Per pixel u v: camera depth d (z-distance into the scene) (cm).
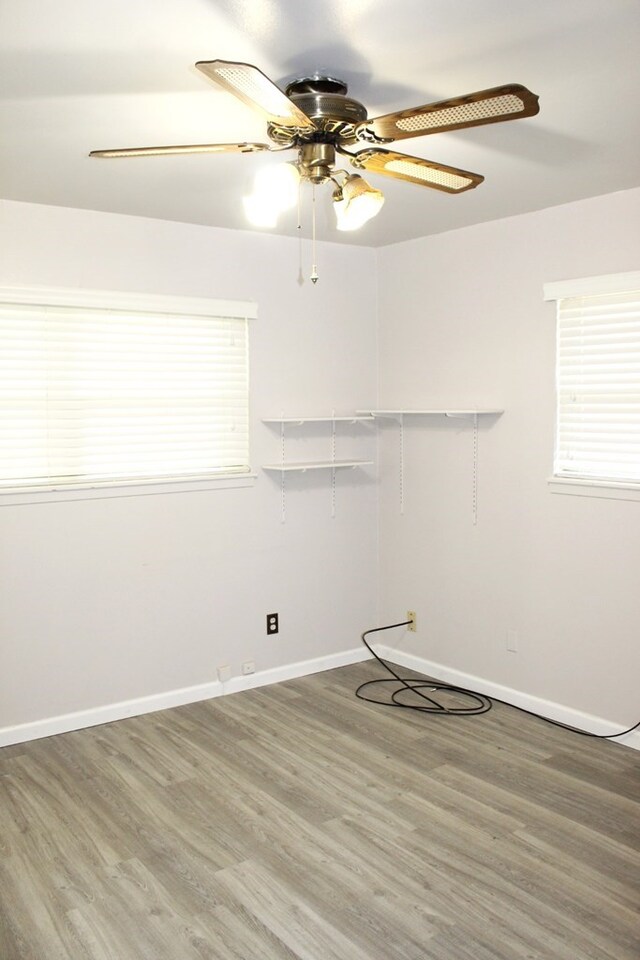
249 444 436
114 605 396
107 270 382
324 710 411
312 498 463
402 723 394
